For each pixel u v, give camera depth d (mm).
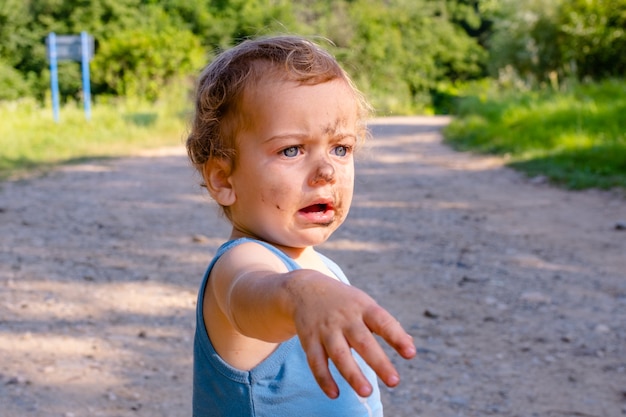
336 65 1487
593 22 20641
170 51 24906
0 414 3449
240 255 1381
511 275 5816
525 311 5020
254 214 1480
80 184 9984
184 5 32344
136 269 5844
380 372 901
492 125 15547
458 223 7652
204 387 1513
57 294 5207
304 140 1437
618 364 4199
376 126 20719
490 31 44688
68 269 5801
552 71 22391
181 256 6262
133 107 20812
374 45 37125
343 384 1508
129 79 24609
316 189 1451
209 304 1454
